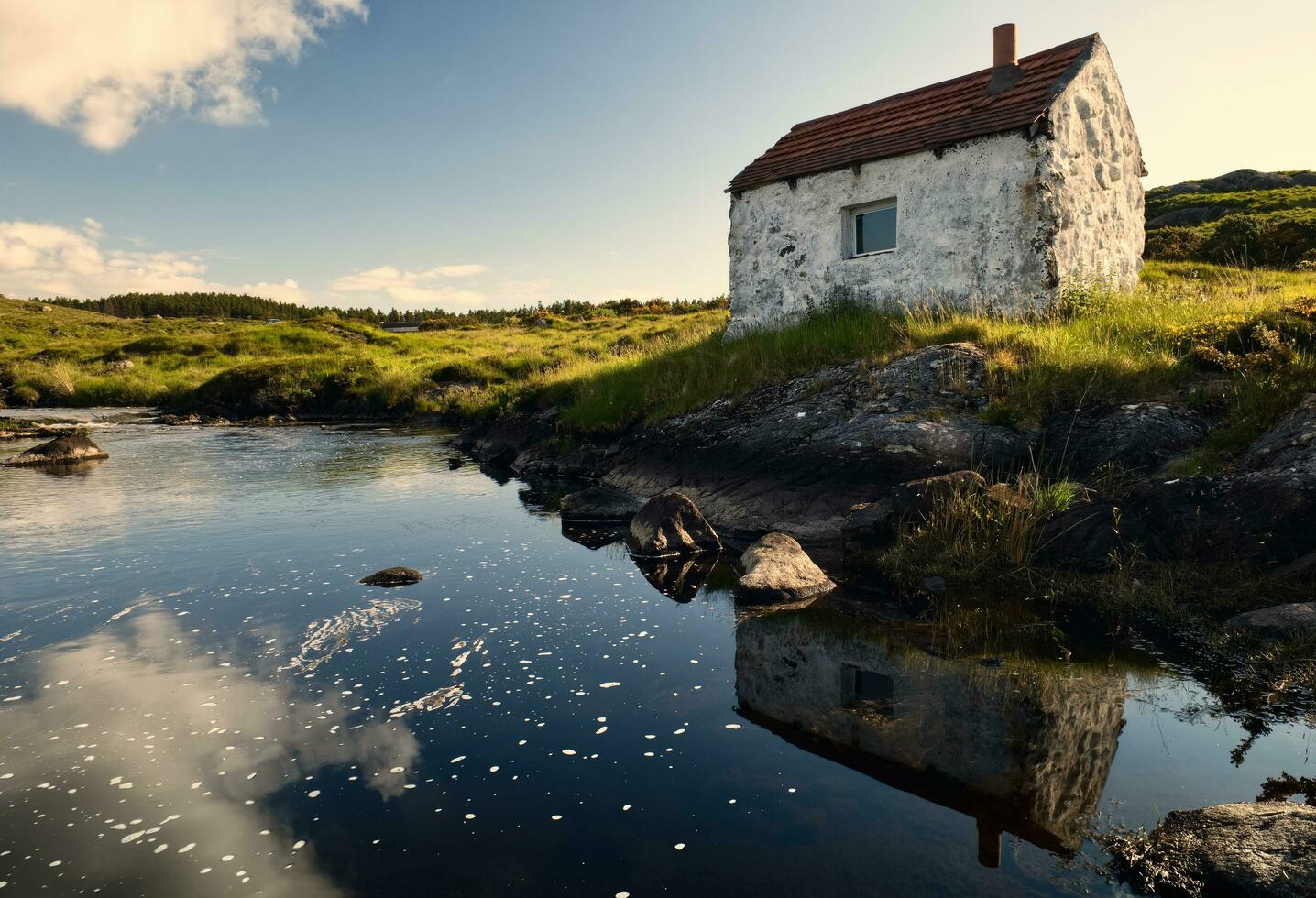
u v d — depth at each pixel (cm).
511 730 452
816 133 1608
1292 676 466
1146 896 294
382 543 920
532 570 805
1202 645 530
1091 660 522
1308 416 678
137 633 619
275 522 1038
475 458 1709
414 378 2930
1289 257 2139
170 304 13562
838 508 908
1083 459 829
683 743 432
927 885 304
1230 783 370
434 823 361
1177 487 679
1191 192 3919
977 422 912
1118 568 641
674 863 324
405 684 520
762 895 302
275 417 2727
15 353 4684
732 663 548
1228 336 925
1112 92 1374
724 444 1106
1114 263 1409
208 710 483
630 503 1077
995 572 696
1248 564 602
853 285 1409
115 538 941
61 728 461
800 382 1159
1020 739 422
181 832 359
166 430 2383
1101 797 362
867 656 550
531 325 5838
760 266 1552
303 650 582
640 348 2714
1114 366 916
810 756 413
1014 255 1211
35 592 727
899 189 1333
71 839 354
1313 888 271
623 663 551
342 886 317
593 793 382
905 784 381
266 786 396
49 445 1644
